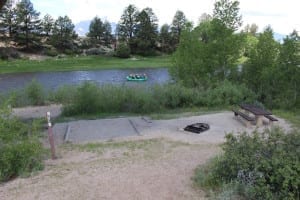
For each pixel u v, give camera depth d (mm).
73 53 75500
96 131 11000
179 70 17812
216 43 16969
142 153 7863
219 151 7805
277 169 4742
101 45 84375
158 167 6703
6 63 58688
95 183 5914
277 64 14609
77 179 6156
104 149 8477
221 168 5617
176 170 6492
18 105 17031
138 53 83750
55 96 17812
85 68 55375
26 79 41219
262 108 12641
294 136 5457
